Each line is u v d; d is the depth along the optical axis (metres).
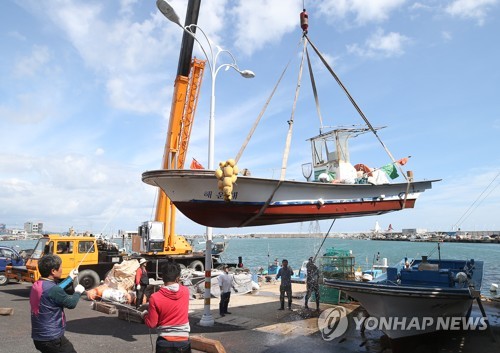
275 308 12.20
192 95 17.75
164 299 4.14
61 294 4.15
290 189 9.10
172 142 17.27
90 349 7.76
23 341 8.09
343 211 9.83
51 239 15.79
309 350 7.82
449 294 7.34
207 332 9.19
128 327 9.69
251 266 37.47
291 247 95.31
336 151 11.57
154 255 17.81
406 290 7.30
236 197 8.53
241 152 8.69
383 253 60.31
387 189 10.52
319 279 12.20
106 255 17.28
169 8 9.75
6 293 15.68
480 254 57.19
